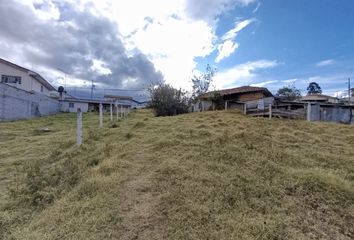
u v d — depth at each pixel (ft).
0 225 11.00
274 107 56.80
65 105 115.03
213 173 14.97
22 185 15.16
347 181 14.69
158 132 28.30
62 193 13.62
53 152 22.58
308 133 29.73
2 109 55.31
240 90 96.68
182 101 64.90
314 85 176.35
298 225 10.61
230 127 31.07
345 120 56.08
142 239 9.57
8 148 27.48
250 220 10.58
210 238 9.53
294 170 15.89
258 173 15.42
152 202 12.04
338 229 10.62
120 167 16.33
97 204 11.78
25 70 83.66
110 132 30.30
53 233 9.89
